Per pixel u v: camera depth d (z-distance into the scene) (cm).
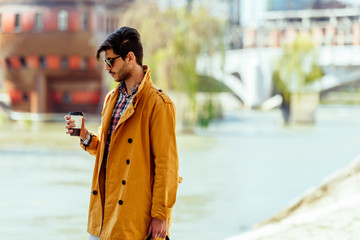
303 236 653
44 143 4234
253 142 4231
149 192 369
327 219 735
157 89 375
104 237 368
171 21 4647
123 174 366
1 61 7956
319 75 6619
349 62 6938
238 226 1503
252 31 9544
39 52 7769
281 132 5288
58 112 7988
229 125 6247
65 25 7725
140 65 376
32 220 1493
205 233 1409
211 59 4681
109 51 366
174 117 373
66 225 1438
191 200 1911
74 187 2155
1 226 1408
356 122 7056
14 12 7800
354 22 8631
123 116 366
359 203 819
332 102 12750
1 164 2905
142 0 4834
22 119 7438
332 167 2869
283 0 11600
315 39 8931
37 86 7831
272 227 706
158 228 363
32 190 2048
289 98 6688
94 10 7675
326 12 8869
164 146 365
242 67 8412
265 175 2559
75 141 4425
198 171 2673
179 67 4581
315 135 4984
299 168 2816
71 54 7725
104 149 377
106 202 371
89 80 7825
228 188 2173
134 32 369
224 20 4772
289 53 6644
